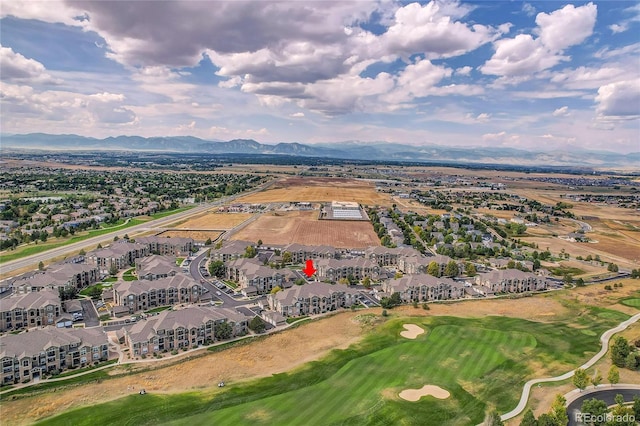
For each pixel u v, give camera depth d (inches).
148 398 4832.7
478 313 7824.8
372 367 5600.4
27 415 4495.6
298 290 7839.6
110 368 5595.5
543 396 4972.9
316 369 5551.2
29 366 5280.5
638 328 7076.8
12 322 6840.6
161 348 6087.6
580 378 5019.7
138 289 7800.2
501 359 5880.9
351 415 4537.4
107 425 4318.4
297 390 5036.9
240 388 5073.8
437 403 4785.9
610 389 5132.9
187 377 5354.3
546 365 5738.2
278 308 7647.6
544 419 4104.3
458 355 5984.3
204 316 6510.8
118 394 4931.1
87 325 7012.8
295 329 6958.7
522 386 5191.9
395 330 6870.1
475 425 4419.3
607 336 6747.1
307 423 4392.2
